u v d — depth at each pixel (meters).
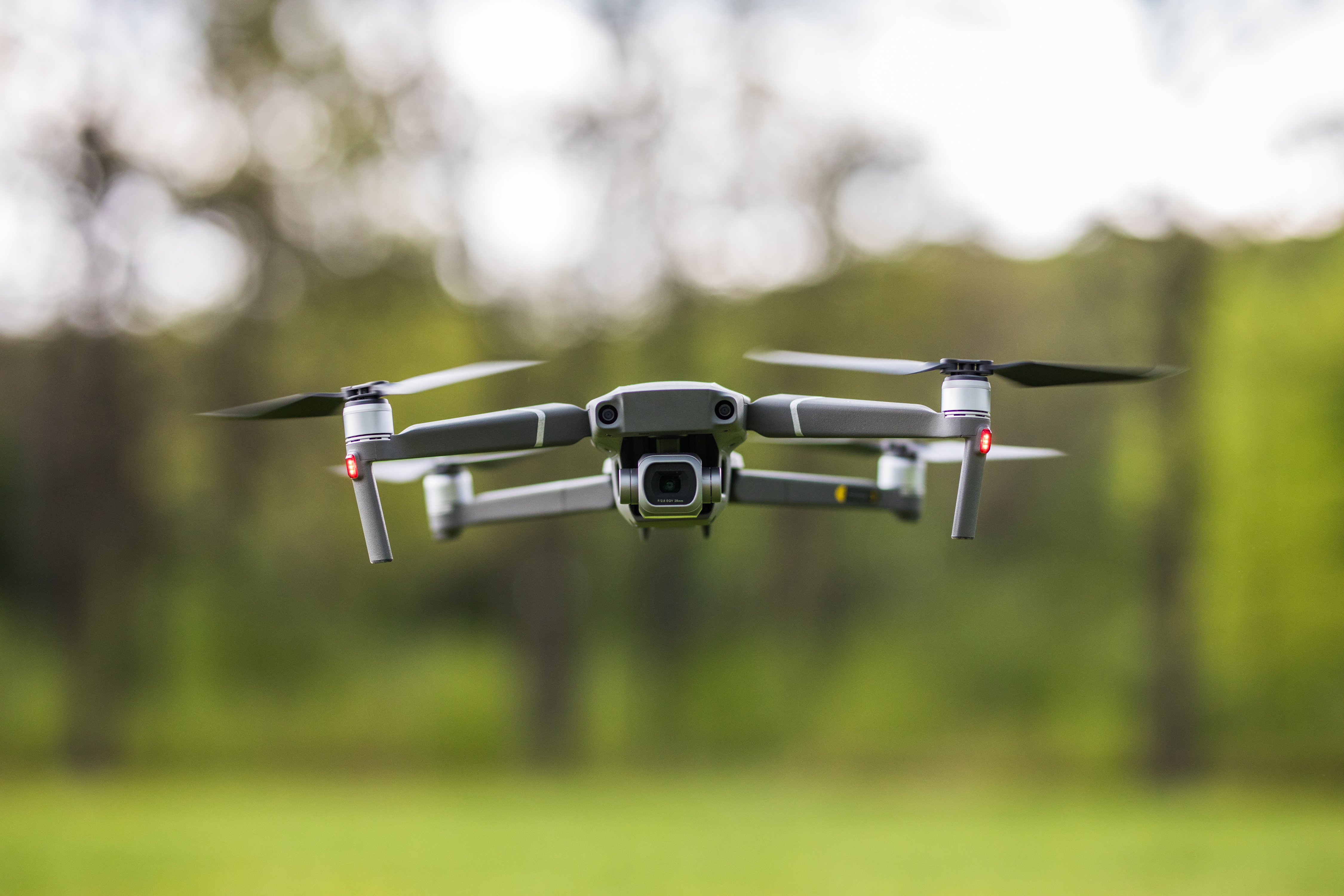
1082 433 26.69
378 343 25.66
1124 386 23.66
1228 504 21.12
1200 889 11.57
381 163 25.69
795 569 31.03
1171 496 23.00
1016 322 26.00
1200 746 25.25
